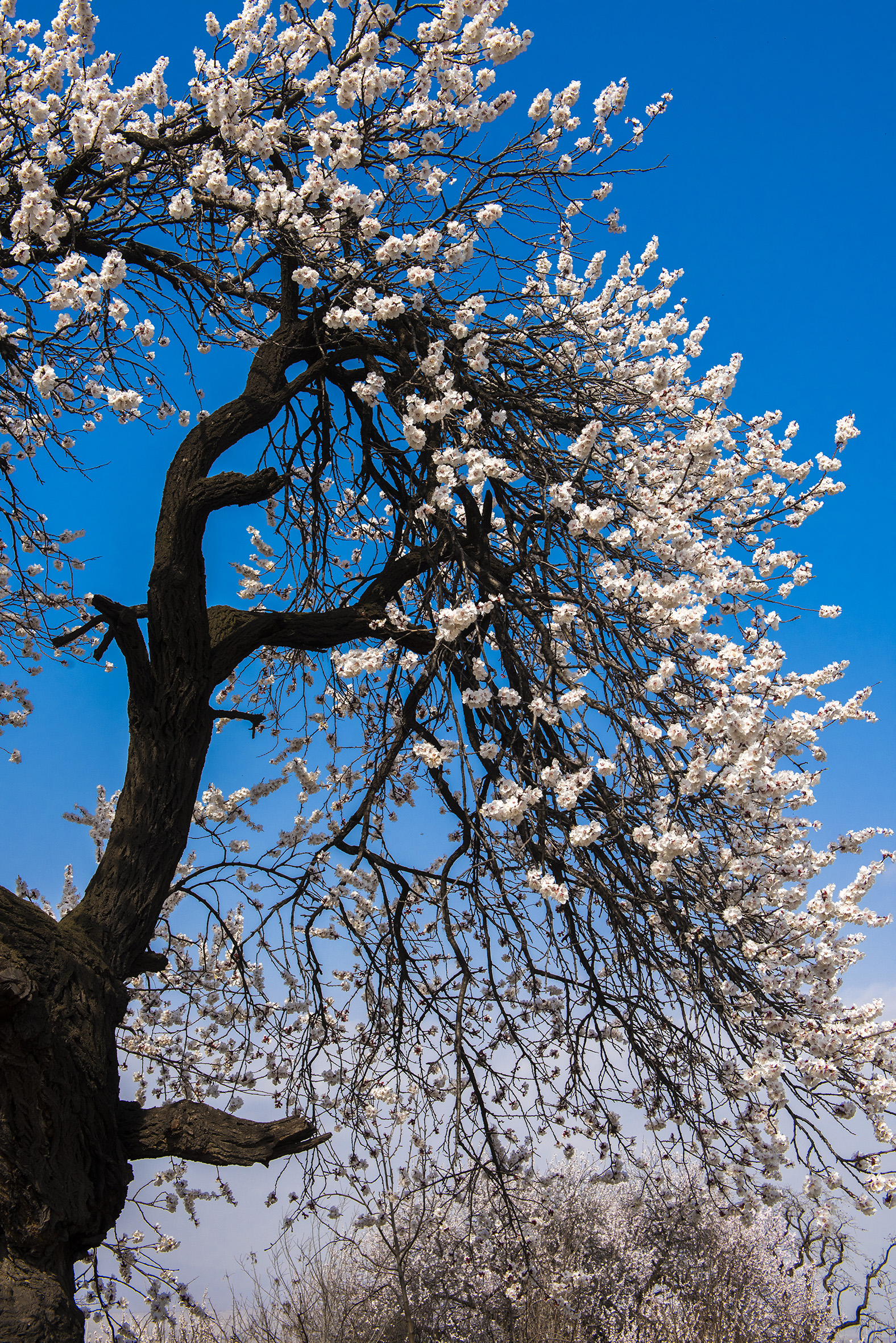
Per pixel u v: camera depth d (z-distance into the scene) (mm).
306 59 4145
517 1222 4219
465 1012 4414
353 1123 4316
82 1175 2848
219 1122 3232
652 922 3760
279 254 4258
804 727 3293
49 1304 2486
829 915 3398
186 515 4059
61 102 3803
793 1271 5379
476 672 3596
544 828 3586
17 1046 2750
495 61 3709
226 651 4137
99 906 3447
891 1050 3137
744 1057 3377
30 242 3812
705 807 3541
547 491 3807
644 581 3326
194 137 4094
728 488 3859
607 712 3482
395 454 4922
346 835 4520
